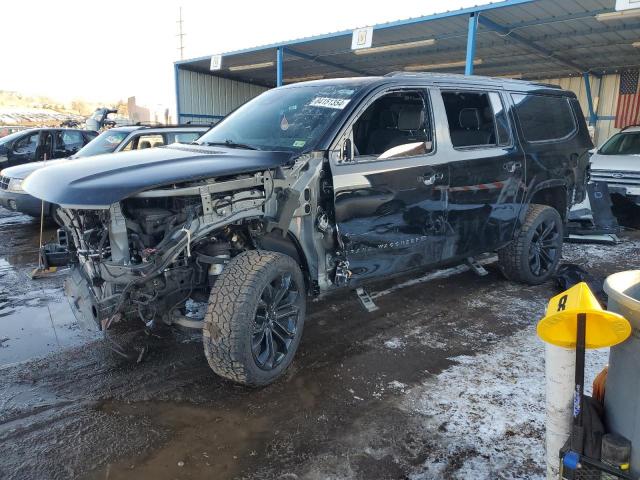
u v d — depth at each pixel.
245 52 16.11
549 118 5.25
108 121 15.26
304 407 2.98
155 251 2.76
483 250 4.62
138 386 3.22
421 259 4.09
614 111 18.12
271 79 22.08
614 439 1.52
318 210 3.47
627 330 1.40
